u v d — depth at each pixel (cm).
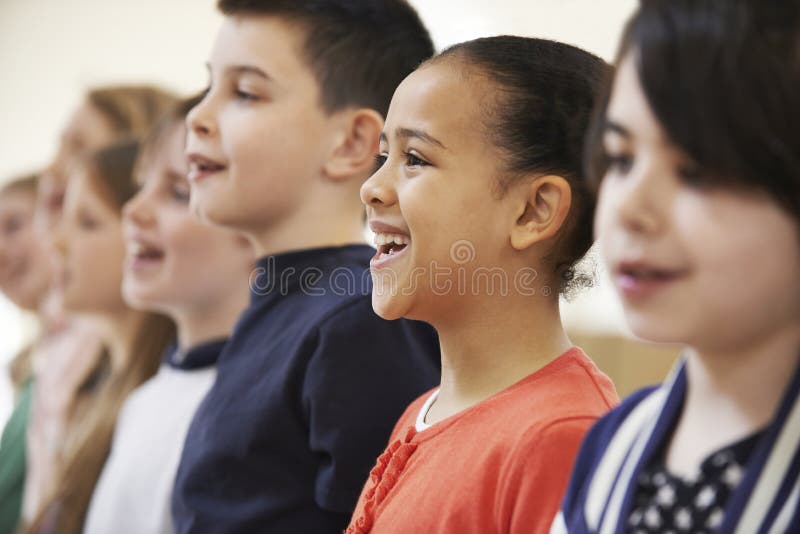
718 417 79
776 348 77
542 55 118
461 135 114
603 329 293
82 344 270
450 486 110
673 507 78
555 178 113
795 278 74
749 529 73
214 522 146
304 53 156
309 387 144
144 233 204
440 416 121
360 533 118
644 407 87
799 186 71
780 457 74
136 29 488
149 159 211
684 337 76
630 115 77
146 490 191
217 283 201
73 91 497
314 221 158
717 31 72
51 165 313
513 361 117
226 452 148
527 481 103
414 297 116
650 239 76
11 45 510
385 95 160
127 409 216
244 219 157
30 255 322
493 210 114
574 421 105
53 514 235
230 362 160
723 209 73
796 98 70
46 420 274
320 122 156
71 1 499
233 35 158
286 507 144
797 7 72
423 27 170
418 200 114
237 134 154
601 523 83
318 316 148
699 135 72
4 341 431
